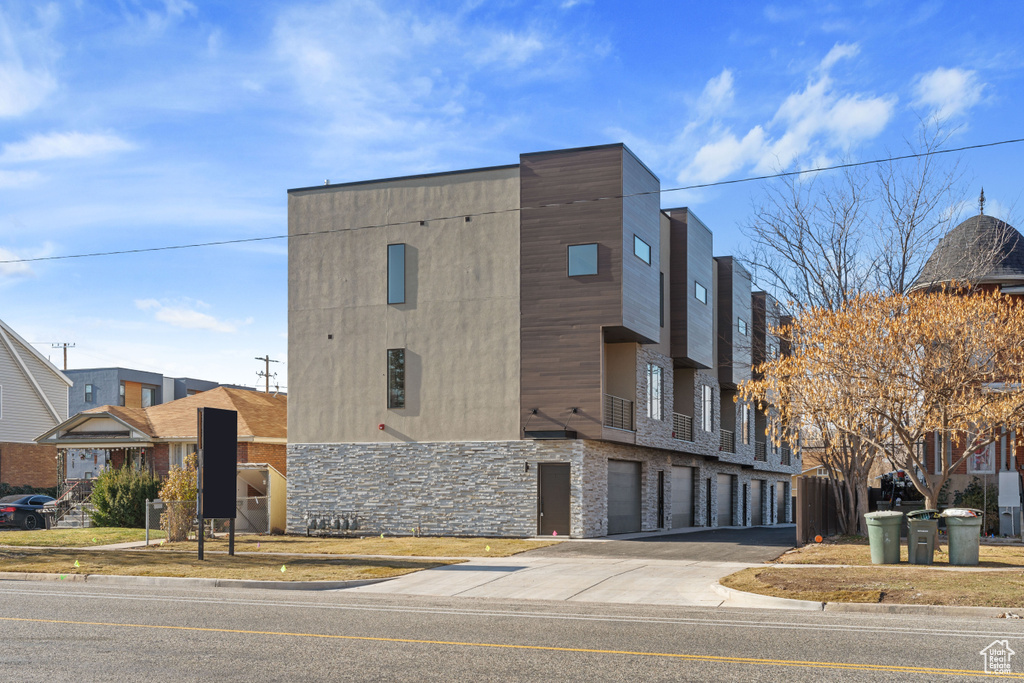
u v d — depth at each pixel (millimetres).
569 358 28188
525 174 29141
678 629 11922
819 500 26531
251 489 33500
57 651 10070
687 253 35688
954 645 10516
